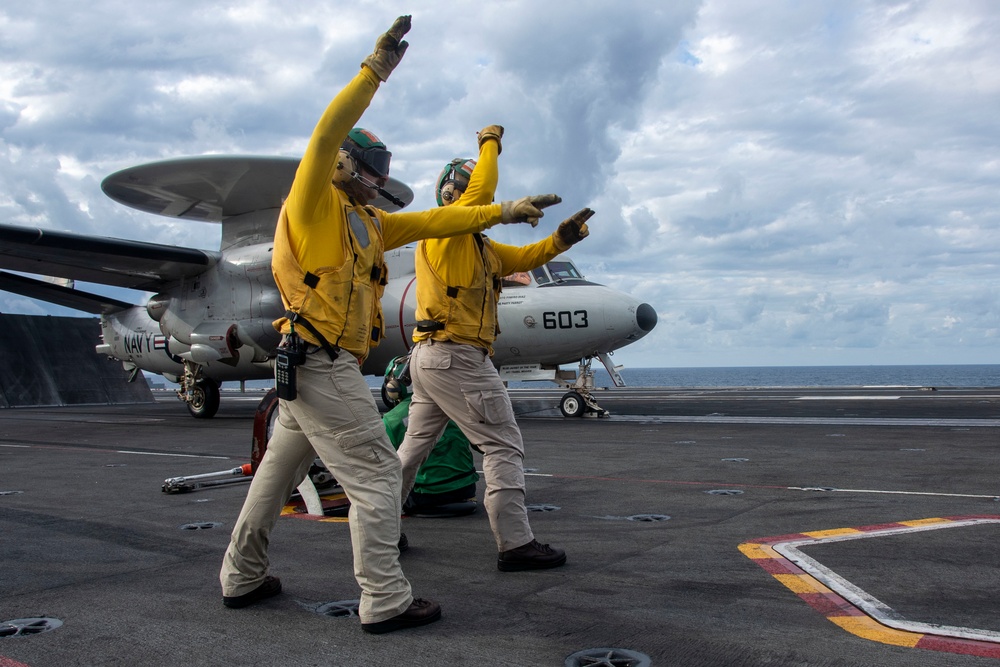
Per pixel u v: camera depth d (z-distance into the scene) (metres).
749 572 3.62
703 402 19.22
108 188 15.31
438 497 5.37
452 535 4.69
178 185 15.08
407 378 5.61
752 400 19.61
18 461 8.99
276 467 3.23
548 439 10.44
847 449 8.66
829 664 2.49
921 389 24.64
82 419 17.11
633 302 14.12
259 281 14.81
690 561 3.85
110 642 2.88
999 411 14.13
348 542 4.52
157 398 33.72
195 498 6.21
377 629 2.92
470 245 3.85
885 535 4.27
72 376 26.22
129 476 7.60
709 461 7.85
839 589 3.29
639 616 3.03
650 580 3.54
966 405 15.95
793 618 2.96
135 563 4.11
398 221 3.34
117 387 27.45
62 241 13.48
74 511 5.66
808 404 17.39
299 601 3.37
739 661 2.53
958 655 2.54
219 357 15.09
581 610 3.13
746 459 7.95
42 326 26.30
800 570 3.61
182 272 15.43
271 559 4.11
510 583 3.57
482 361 3.87
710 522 4.81
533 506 5.52
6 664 2.67
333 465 3.03
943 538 4.18
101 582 3.72
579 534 4.55
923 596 3.18
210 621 3.11
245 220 16.02
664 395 24.61
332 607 3.28
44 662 2.68
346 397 3.00
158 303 16.28
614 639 2.78
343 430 2.99
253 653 2.74
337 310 3.00
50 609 3.29
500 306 14.34
